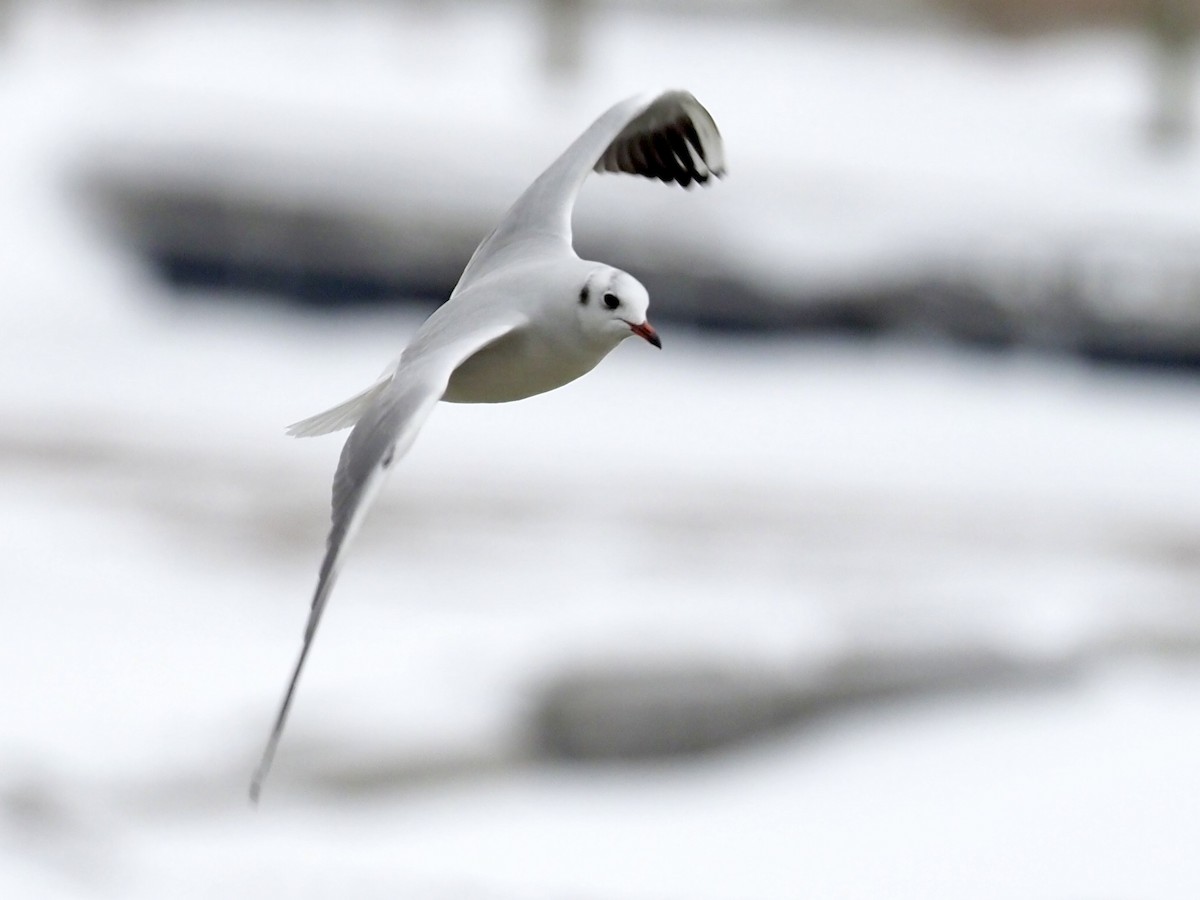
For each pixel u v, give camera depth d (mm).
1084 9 39688
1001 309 23844
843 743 11586
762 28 37562
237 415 20625
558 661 11922
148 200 24516
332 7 35844
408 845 10383
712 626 12891
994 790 11203
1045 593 14984
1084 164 28281
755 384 22750
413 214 24141
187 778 10766
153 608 13664
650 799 11016
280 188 24266
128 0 35344
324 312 24406
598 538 16609
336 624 13484
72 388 20969
